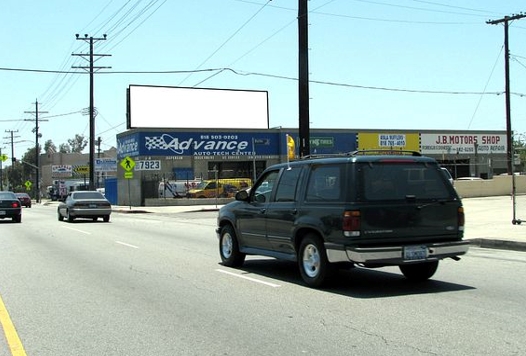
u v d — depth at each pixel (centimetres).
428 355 556
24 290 938
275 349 589
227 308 779
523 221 1791
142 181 4741
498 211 2372
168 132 4838
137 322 711
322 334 640
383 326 667
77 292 916
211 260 1280
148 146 4769
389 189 859
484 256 1249
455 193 912
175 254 1403
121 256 1375
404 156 893
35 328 690
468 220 1977
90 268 1180
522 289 876
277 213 986
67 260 1313
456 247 880
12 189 12338
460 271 1052
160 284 975
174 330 670
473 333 630
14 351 596
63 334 661
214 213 3412
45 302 840
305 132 2166
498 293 847
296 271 1098
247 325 686
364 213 834
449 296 830
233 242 1149
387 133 5675
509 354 555
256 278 1021
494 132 6228
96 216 2802
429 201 880
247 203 1105
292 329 664
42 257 1375
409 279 969
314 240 899
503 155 6275
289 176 988
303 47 2170
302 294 866
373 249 820
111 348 602
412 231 862
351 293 864
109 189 5612
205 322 705
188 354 577
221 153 5034
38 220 3039
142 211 3716
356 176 846
